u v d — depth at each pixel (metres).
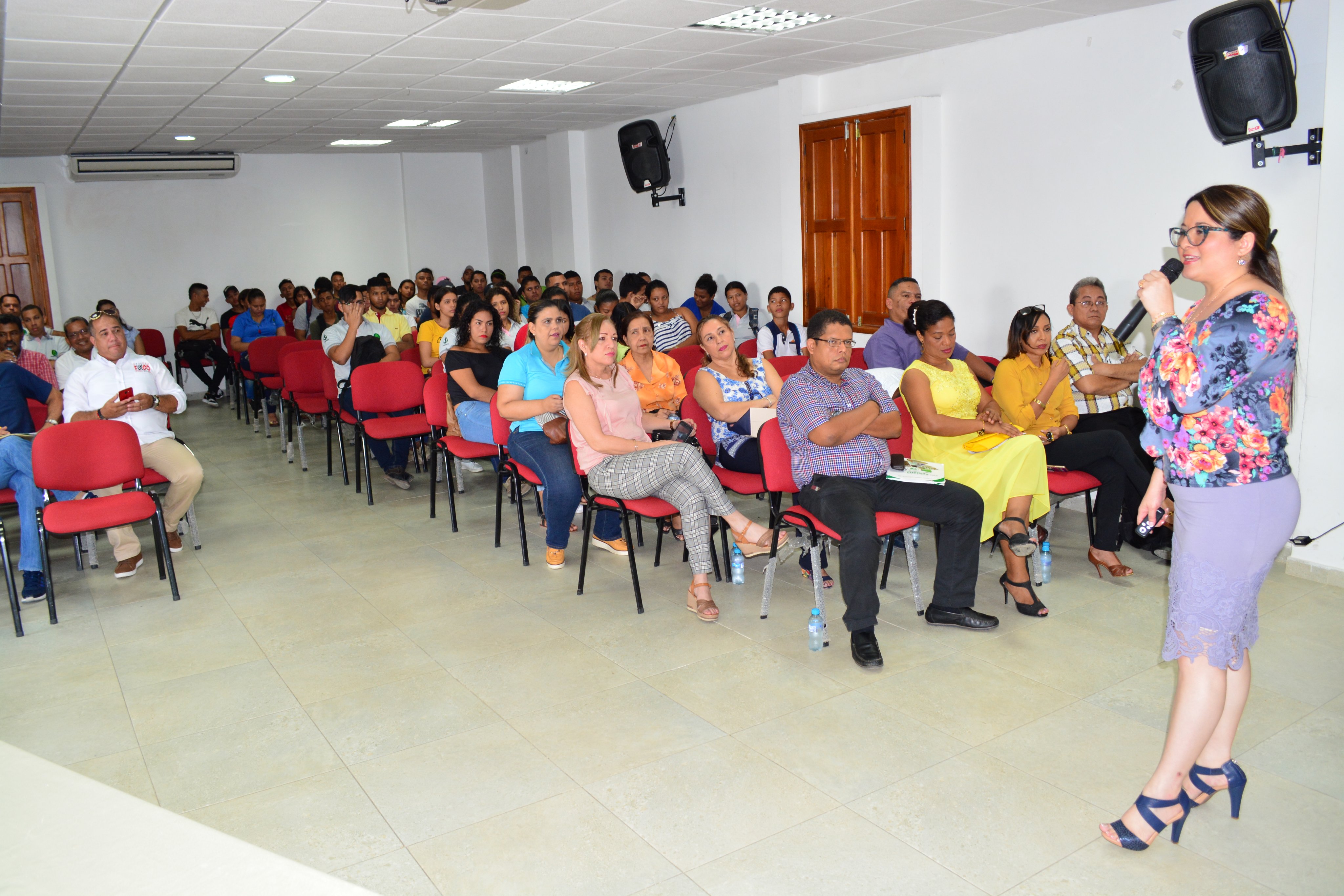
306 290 9.62
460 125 8.70
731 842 2.21
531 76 6.18
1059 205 5.11
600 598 3.83
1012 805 2.32
